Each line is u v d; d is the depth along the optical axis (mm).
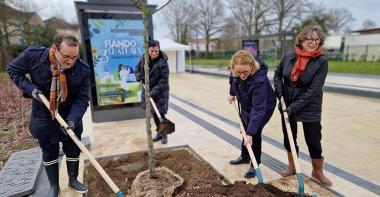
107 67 5883
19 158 3881
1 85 9969
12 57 20234
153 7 5938
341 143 4664
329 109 7176
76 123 2676
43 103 2625
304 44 2842
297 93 3021
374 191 3037
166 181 3055
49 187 3164
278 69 3281
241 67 2877
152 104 4297
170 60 20719
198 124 5695
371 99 8406
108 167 3652
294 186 3107
